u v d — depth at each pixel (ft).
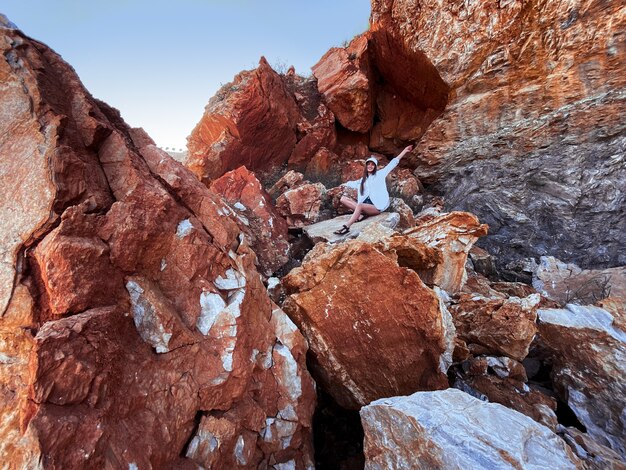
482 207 25.94
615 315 11.70
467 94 29.96
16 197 6.51
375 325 10.55
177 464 6.41
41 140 6.79
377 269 10.56
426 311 9.75
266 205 21.04
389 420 7.17
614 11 21.67
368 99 39.06
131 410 6.02
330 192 26.37
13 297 6.04
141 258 7.35
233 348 7.73
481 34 27.89
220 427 7.10
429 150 32.58
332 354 11.10
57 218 6.49
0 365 5.81
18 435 4.91
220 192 22.06
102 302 6.48
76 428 5.00
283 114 34.32
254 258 9.93
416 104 39.34
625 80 21.72
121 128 9.80
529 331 11.41
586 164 22.12
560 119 24.13
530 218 23.35
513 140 26.61
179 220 8.24
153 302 7.03
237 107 30.73
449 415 6.77
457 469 5.66
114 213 7.13
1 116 6.90
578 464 6.17
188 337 7.30
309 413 9.23
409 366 10.21
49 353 5.08
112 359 5.91
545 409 9.84
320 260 11.64
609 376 10.26
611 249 19.67
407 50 33.86
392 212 21.70
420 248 13.37
